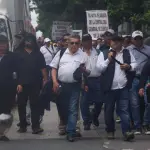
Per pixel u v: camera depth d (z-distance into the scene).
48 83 9.85
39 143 9.28
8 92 10.00
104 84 9.26
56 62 9.59
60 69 9.50
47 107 10.16
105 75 9.26
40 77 10.23
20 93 10.21
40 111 10.29
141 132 10.05
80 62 9.48
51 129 10.84
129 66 9.14
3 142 9.41
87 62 10.48
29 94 10.21
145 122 10.13
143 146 8.92
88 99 10.54
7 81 9.95
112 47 9.27
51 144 9.18
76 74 9.36
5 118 9.49
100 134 10.17
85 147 8.90
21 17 16.77
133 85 9.92
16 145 9.11
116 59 9.24
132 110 9.97
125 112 9.27
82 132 10.45
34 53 10.22
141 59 10.09
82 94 10.52
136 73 9.97
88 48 10.59
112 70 9.20
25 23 18.91
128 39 10.72
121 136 9.85
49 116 12.76
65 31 26.03
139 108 10.08
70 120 9.45
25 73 10.09
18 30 16.36
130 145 9.02
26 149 8.75
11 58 9.98
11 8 15.90
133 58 9.34
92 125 11.29
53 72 9.62
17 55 10.09
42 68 10.20
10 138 9.86
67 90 9.48
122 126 9.32
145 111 10.11
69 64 9.45
